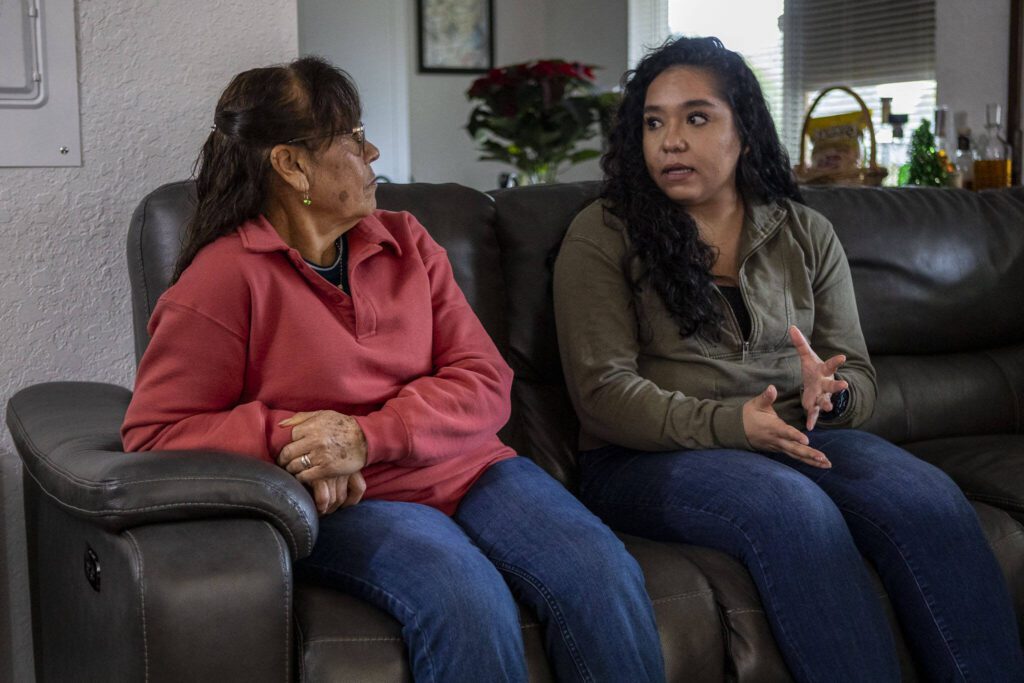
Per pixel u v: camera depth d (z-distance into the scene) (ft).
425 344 5.14
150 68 6.22
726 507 5.05
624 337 5.74
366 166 4.91
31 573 5.63
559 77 9.42
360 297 4.91
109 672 4.07
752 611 4.83
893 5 13.52
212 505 3.94
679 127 5.88
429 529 4.45
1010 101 10.36
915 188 7.94
